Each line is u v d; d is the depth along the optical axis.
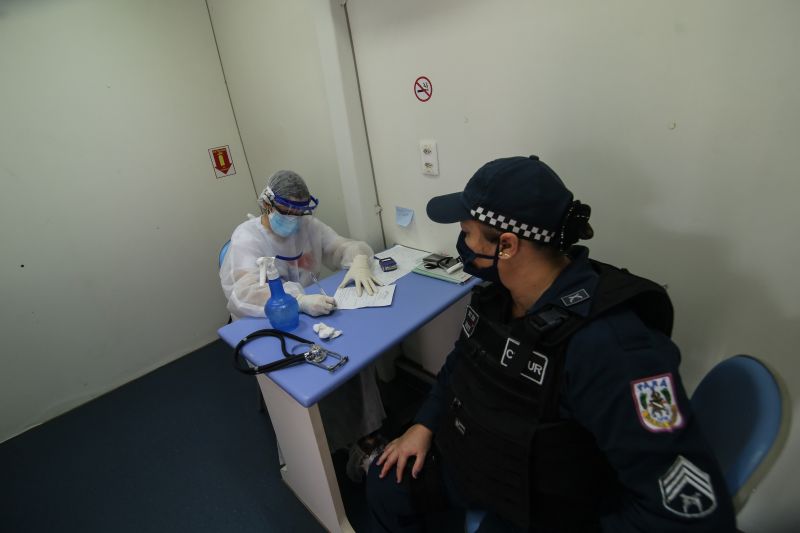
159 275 2.54
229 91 2.61
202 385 2.38
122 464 1.89
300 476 1.47
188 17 2.38
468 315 1.01
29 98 2.00
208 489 1.71
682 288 1.15
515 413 0.82
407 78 1.59
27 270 2.11
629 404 0.67
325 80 1.81
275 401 1.33
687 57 0.96
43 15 1.97
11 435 2.18
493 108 1.38
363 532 1.46
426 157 1.66
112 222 2.32
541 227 0.78
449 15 1.37
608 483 0.83
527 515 0.83
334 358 1.15
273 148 2.48
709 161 1.01
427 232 1.83
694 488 0.63
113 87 2.21
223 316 2.86
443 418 1.03
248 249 1.58
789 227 0.94
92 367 2.38
